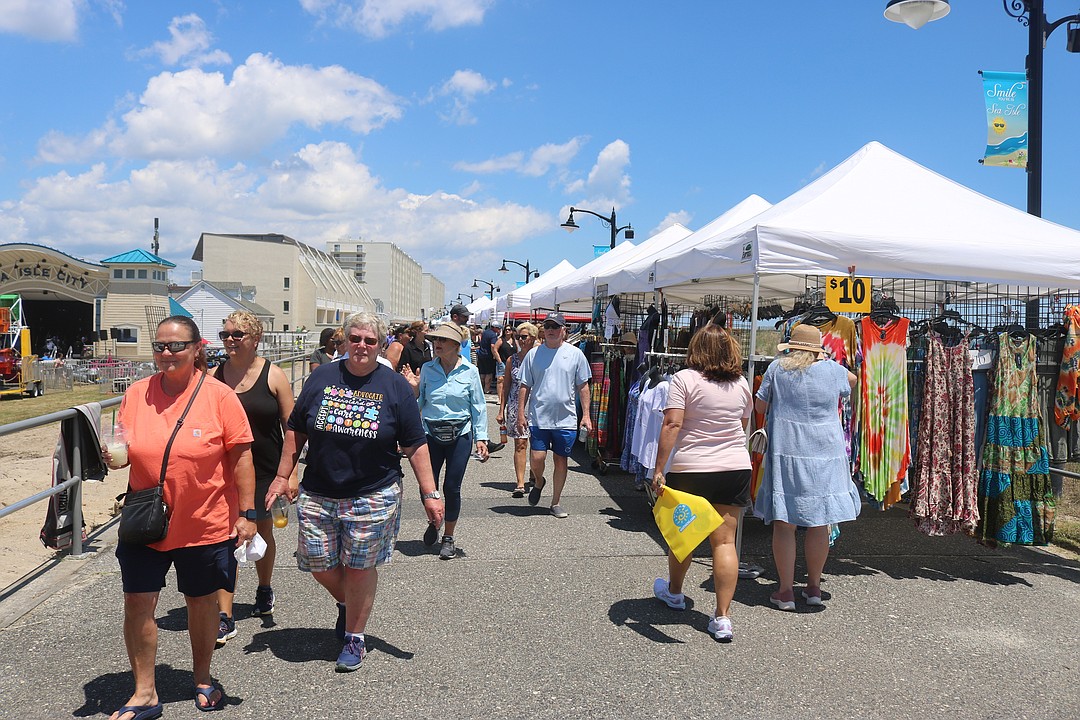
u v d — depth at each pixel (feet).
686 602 16.22
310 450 12.57
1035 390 18.49
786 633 14.69
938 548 20.84
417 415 13.06
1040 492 18.43
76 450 18.79
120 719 10.48
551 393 23.07
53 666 12.64
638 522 22.85
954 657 13.75
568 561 18.89
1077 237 20.62
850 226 19.54
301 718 11.05
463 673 12.62
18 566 18.33
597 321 37.86
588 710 11.50
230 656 13.10
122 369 79.15
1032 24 27.30
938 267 18.95
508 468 32.12
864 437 18.37
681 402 14.49
